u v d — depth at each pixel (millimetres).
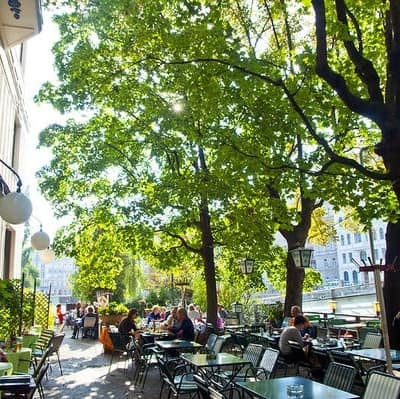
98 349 18062
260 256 15195
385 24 10344
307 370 10992
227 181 11273
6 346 9500
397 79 7578
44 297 18906
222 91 9891
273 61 10836
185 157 14906
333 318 19203
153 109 13672
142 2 11102
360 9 10906
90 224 16797
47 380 11570
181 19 9727
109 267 17797
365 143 14211
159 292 38188
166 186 14680
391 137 7410
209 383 6258
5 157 13648
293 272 14906
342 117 11094
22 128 17531
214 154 13211
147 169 16094
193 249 15828
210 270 15492
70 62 13711
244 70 8922
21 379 5660
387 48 9461
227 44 9172
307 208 14938
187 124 12094
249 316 21766
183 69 10242
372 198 10148
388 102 9469
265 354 8102
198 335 14516
